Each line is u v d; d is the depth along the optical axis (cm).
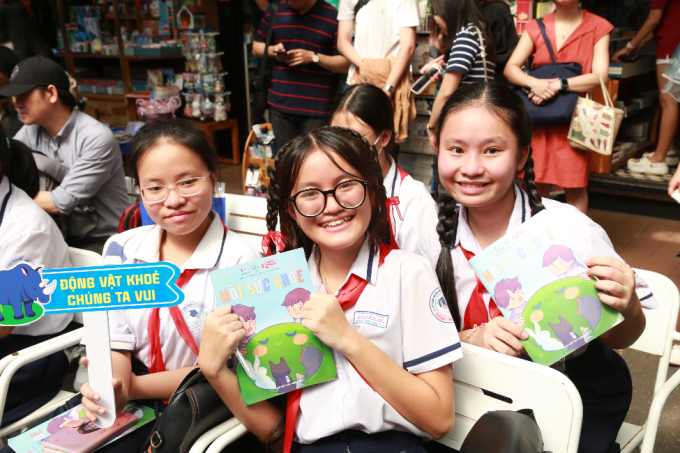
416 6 339
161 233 166
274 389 120
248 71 607
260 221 222
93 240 281
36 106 262
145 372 159
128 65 570
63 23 594
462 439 134
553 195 458
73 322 220
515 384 123
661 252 365
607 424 142
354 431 123
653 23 421
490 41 303
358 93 192
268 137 402
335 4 434
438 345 123
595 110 300
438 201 149
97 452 143
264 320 121
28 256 180
